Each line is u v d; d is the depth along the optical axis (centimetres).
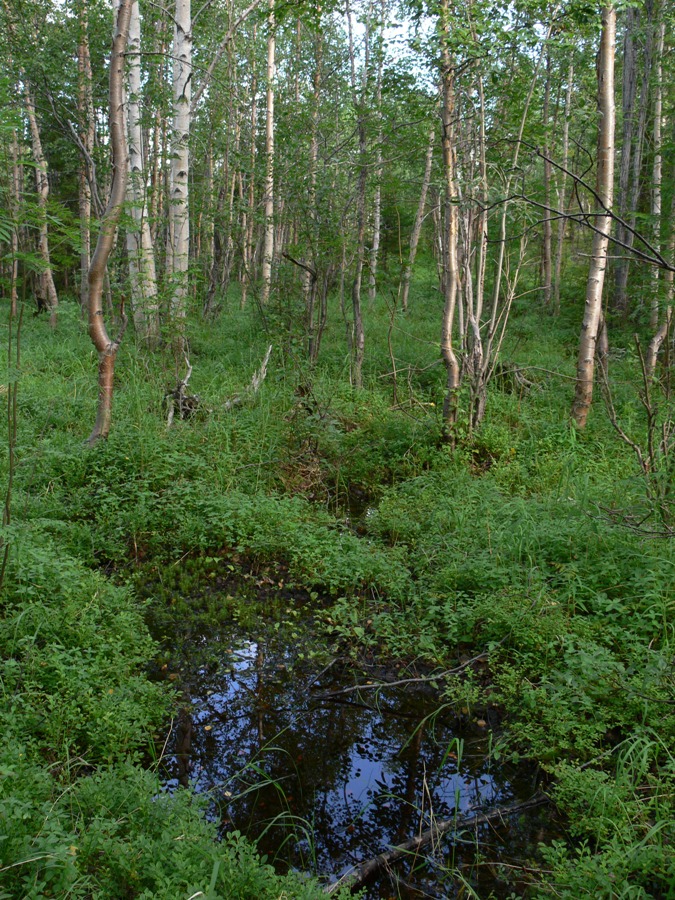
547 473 744
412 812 343
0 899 216
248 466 736
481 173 841
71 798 279
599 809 314
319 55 1512
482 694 423
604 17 828
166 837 257
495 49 727
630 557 516
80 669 377
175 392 860
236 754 378
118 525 600
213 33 1748
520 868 305
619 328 1405
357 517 703
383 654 478
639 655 418
